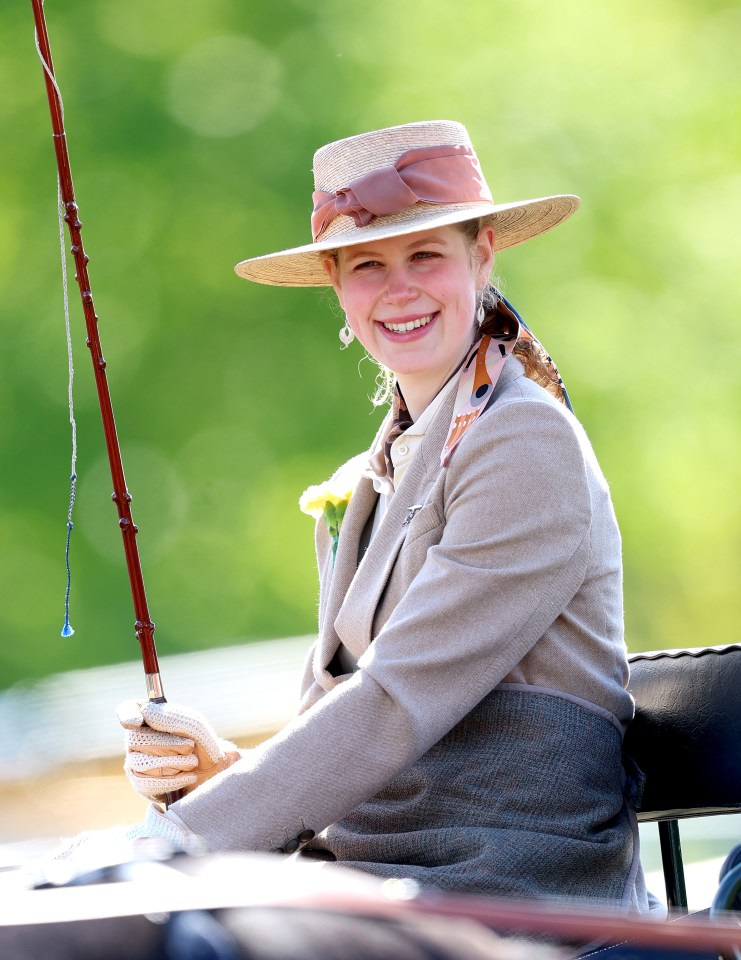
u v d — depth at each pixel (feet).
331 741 29.55
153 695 32.63
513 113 137.08
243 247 135.44
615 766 31.22
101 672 110.11
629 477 137.49
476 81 137.08
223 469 139.03
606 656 31.65
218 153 135.23
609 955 25.72
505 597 30.12
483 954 17.22
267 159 134.82
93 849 21.62
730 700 31.55
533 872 28.68
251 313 138.31
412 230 32.32
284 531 139.33
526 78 137.90
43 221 135.95
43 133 135.33
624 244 137.69
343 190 33.47
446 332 33.35
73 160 135.23
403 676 29.60
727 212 137.90
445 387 33.50
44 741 89.15
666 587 140.77
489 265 34.86
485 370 32.81
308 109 135.33
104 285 135.95
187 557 140.26
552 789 29.89
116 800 84.84
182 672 105.40
